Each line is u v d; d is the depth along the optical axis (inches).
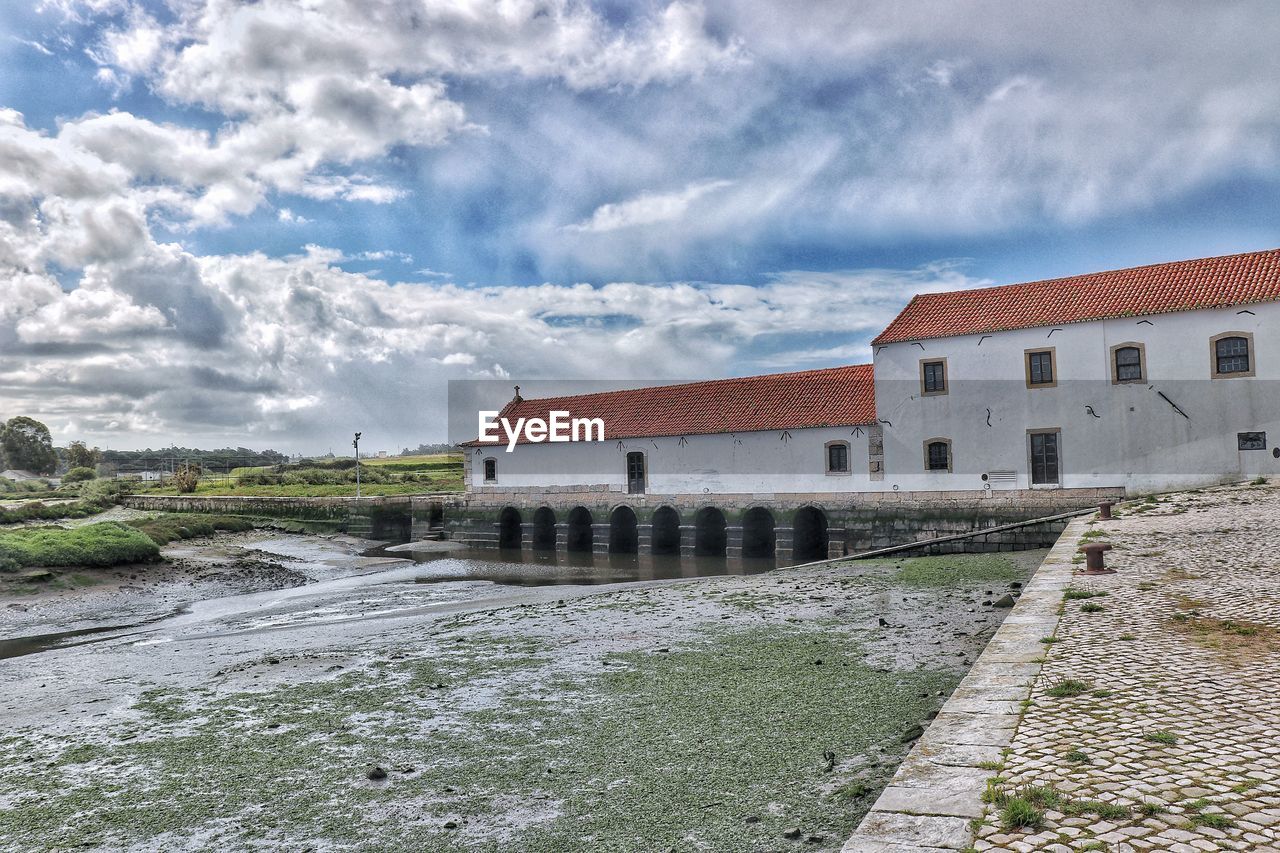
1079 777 220.1
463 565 1604.3
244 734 416.8
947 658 478.0
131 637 825.5
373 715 436.8
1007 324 1331.2
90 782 361.4
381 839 282.8
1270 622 394.6
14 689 585.9
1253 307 1157.1
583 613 753.0
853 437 1497.3
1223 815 191.2
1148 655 349.4
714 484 1667.1
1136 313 1231.5
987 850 182.4
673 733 374.3
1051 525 1122.7
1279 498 957.8
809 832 261.1
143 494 3006.9
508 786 323.9
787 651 529.7
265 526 2340.1
